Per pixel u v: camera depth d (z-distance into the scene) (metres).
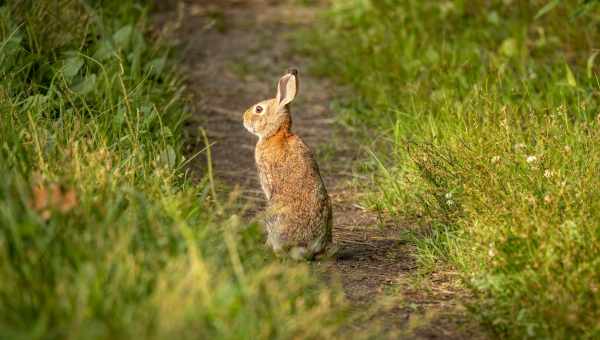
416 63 18.45
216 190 13.15
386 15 22.33
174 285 7.42
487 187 10.73
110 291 7.20
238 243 8.97
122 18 17.97
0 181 8.21
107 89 12.83
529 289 8.69
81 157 9.82
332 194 13.80
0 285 6.88
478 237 9.78
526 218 9.53
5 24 13.65
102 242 7.59
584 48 18.30
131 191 8.83
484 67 16.83
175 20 24.23
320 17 25.39
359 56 20.72
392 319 9.03
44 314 6.61
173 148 12.60
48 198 7.87
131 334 6.68
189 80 19.42
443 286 10.02
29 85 12.75
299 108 18.48
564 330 8.12
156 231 8.38
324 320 8.38
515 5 20.81
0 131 9.87
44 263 7.32
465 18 21.00
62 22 14.98
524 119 13.42
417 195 12.29
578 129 12.20
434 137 13.70
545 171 10.90
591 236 9.16
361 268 10.62
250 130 11.27
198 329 7.00
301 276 9.15
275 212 10.48
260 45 23.14
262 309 7.77
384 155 14.87
